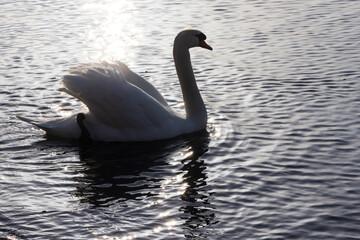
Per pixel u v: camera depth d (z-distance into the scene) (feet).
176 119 36.04
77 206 27.22
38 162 32.37
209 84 45.09
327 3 72.59
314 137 34.50
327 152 32.45
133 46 56.70
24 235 24.66
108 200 27.84
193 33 36.45
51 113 39.63
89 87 34.40
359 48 52.37
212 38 58.54
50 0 81.46
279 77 45.78
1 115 39.29
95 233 24.77
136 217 26.11
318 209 26.40
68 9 75.25
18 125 37.81
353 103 39.60
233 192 28.27
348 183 28.81
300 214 26.00
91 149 34.27
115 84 34.63
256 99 41.37
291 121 37.14
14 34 62.44
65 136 35.88
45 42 58.90
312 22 63.05
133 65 50.60
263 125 36.76
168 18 68.18
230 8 72.13
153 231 24.86
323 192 27.99
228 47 55.11
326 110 38.65
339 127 35.83
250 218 25.77
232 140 34.68
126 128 35.24
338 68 47.19
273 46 54.65
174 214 26.30
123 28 64.23
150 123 35.19
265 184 28.96
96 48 56.34
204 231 24.76
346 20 63.10
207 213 26.27
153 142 35.04
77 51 55.42
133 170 31.24
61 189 29.07
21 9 75.77
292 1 74.90
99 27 64.95
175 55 36.73
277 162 31.42
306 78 45.16
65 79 34.76
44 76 47.80
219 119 38.19
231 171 30.60
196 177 30.09
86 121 35.76
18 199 27.99
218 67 49.26
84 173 30.94
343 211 26.18
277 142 34.09
